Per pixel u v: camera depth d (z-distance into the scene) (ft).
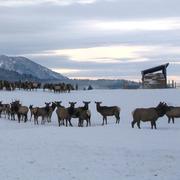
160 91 260.21
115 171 65.16
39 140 100.12
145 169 66.54
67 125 145.18
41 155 79.71
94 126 136.05
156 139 98.89
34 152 83.15
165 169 66.54
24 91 272.10
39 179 60.23
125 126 131.95
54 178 60.80
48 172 64.85
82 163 71.67
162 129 122.31
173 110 142.72
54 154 80.48
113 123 147.54
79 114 140.15
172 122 145.89
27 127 144.25
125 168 67.31
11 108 169.48
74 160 74.28
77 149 85.81
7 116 183.01
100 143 93.30
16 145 92.89
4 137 107.65
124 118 166.91
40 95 247.91
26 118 161.79
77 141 97.04
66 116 139.44
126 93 256.73
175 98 229.45
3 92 260.62
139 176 61.77
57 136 106.73
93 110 191.42
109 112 145.48
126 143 92.79
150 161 72.79
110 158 75.72
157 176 61.77
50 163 71.87
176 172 64.39
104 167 68.23
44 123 156.46
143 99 229.86
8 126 147.95
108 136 105.19
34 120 157.17
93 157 76.89
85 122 156.97
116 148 86.17
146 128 126.31
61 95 249.34
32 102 221.87
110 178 60.49
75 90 295.69
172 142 93.81
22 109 160.76
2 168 67.92
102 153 80.84
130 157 76.38
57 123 156.76
